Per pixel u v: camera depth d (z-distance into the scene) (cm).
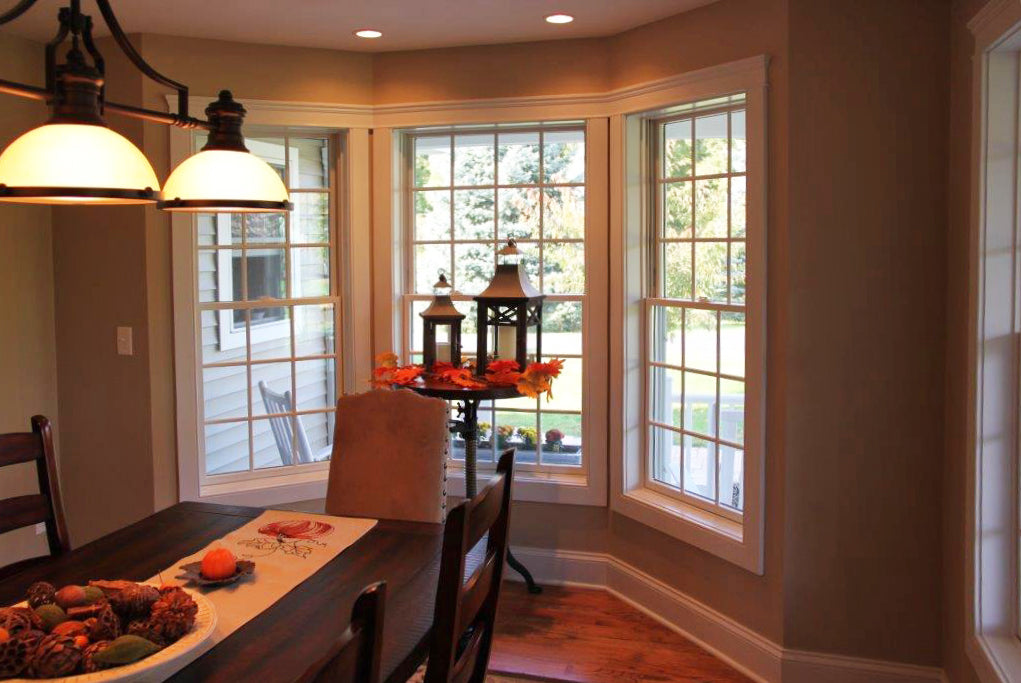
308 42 398
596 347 403
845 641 311
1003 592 254
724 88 329
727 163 349
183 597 175
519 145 420
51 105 182
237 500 404
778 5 307
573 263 416
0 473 382
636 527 394
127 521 402
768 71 312
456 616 169
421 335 439
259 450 421
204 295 403
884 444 303
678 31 352
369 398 304
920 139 293
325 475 428
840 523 309
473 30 378
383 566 225
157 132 384
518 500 421
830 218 303
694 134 366
